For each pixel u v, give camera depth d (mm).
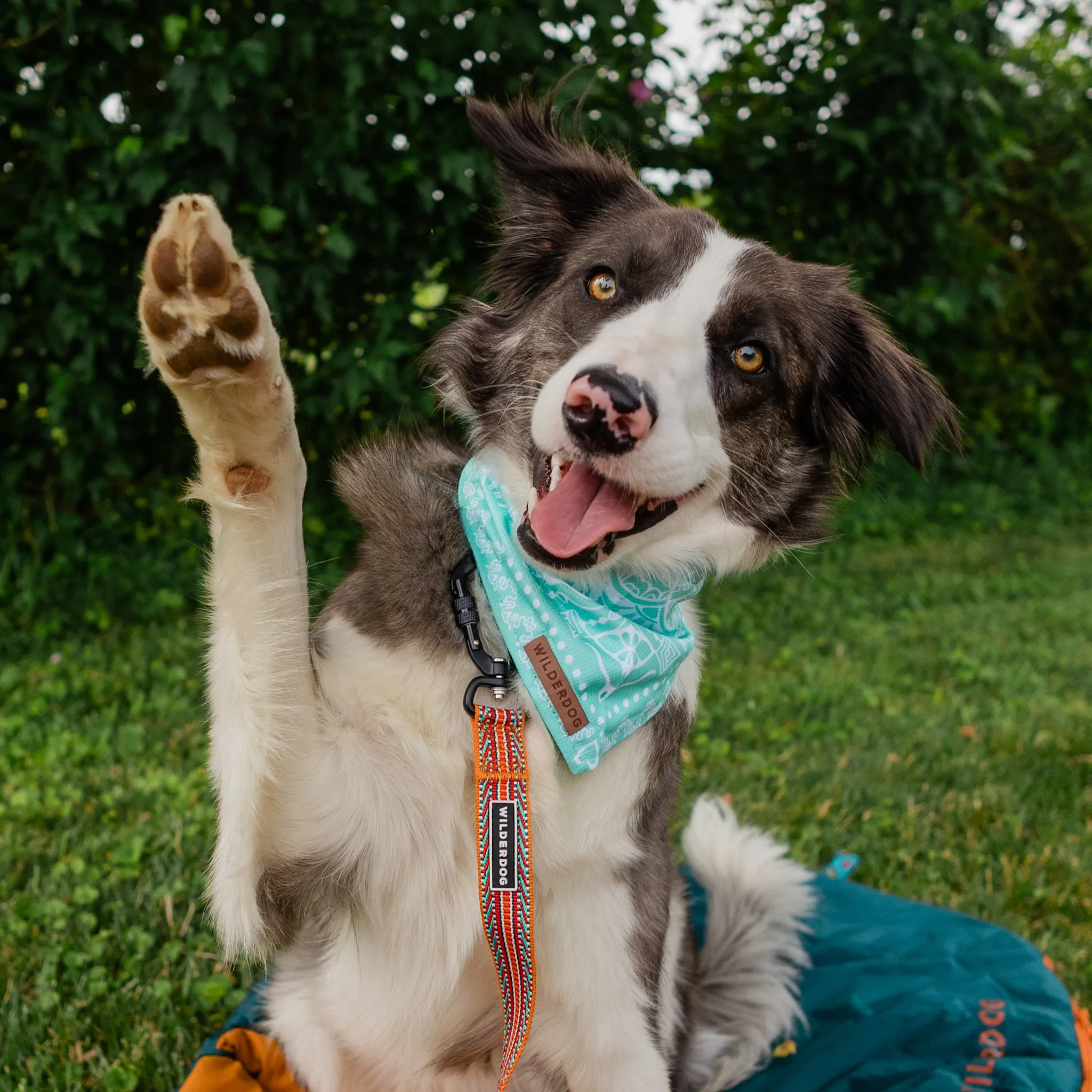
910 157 2229
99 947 817
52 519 1627
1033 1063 748
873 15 2229
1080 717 1484
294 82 1536
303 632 552
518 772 581
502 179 780
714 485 678
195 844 980
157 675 1403
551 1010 632
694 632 732
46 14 1427
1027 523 2877
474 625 601
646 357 614
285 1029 700
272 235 1578
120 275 1573
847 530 2568
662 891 661
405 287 1705
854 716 1448
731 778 1218
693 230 701
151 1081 728
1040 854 1088
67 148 1442
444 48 1557
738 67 2391
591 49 1696
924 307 2283
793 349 720
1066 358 3551
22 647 1463
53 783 1085
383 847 590
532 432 622
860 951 888
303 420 1749
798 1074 771
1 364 1589
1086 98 3271
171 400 1681
